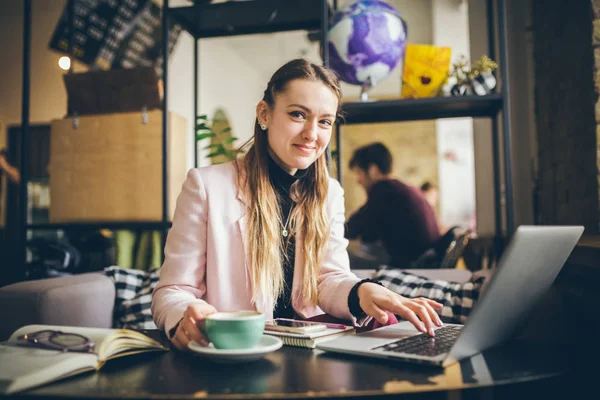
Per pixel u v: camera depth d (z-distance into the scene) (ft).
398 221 9.91
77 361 2.51
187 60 17.93
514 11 9.13
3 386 2.21
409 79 7.14
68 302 5.50
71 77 7.86
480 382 2.32
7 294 5.28
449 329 3.42
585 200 6.09
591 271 3.94
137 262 8.09
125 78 7.68
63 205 7.68
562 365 2.63
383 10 6.89
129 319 6.22
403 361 2.68
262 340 2.97
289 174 4.46
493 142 7.86
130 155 7.50
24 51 7.59
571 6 6.28
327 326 3.44
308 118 3.83
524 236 2.47
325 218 4.47
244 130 24.17
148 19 15.17
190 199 4.27
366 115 7.75
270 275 4.17
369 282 3.78
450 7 19.93
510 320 3.00
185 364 2.72
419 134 25.30
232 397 2.14
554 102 7.30
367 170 13.47
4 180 12.52
